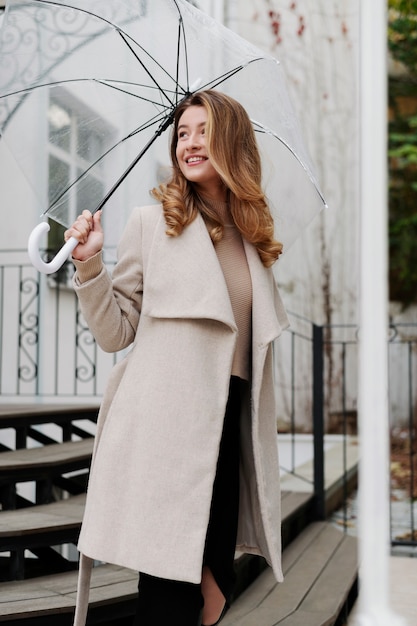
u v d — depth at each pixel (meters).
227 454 2.06
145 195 2.40
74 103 2.37
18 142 2.37
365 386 2.02
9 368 6.12
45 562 3.18
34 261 1.83
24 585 2.85
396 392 9.14
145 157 2.38
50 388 6.18
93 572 3.08
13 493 3.38
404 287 9.45
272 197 2.38
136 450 1.91
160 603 1.92
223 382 1.94
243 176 2.02
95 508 1.94
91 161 2.36
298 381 7.55
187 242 1.99
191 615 1.92
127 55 2.32
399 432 8.83
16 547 2.91
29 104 2.38
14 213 6.15
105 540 1.90
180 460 1.88
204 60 2.20
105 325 1.96
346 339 7.82
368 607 2.07
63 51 2.36
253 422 2.00
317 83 7.71
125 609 2.72
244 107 2.24
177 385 1.91
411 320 9.40
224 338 1.96
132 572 3.08
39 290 6.07
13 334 6.12
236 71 2.19
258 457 2.00
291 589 3.33
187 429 1.90
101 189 2.37
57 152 2.38
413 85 9.55
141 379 1.95
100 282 1.93
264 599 3.19
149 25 2.23
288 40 7.59
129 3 2.25
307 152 2.28
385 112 2.03
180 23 2.21
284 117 2.21
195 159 2.04
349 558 3.86
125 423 1.94
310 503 4.75
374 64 2.04
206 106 2.03
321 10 7.66
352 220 7.84
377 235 2.01
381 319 2.00
